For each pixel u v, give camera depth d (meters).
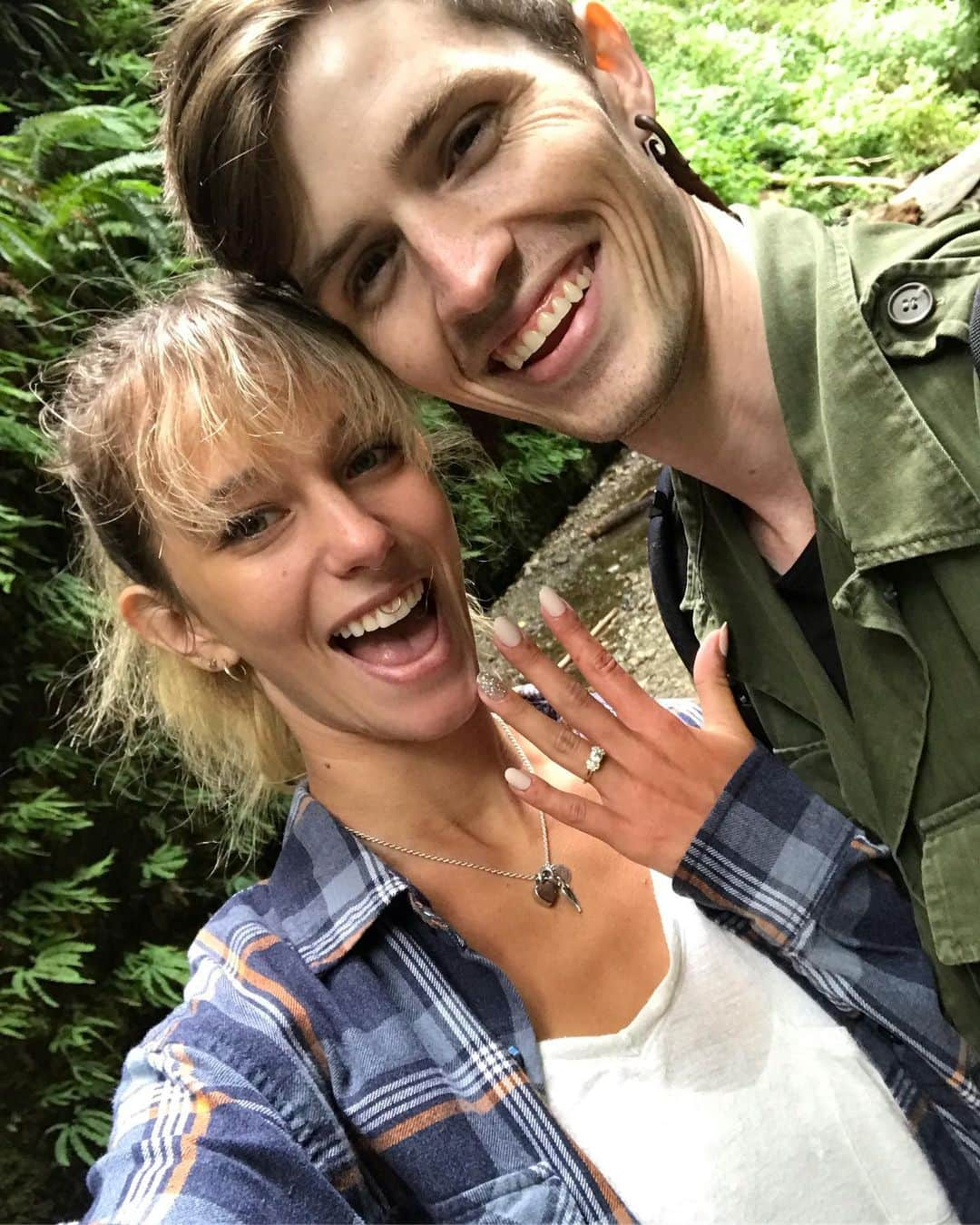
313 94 0.42
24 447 1.10
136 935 1.08
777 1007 0.45
